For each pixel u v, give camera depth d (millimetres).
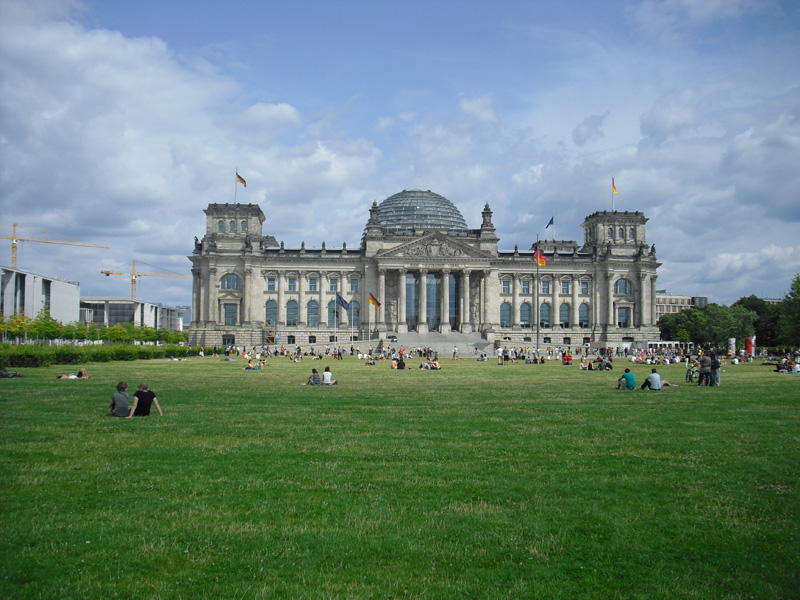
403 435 32219
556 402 46969
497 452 28188
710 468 25297
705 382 61844
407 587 15109
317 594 14703
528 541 17719
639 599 14656
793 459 26875
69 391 52438
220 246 196750
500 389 58656
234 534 18031
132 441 30328
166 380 66562
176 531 18234
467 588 15078
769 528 18766
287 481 23250
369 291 195375
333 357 146500
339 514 19688
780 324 155750
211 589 14914
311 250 197000
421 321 189750
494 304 198375
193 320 193625
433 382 67750
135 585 15078
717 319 188875
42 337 181750
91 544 17312
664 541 17828
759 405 44781
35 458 26578
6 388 54844
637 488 22516
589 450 28656
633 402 46906
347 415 39500
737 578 15703
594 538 18016
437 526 18719
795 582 15492
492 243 199375
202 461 26234
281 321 194500
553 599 14633
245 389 56781
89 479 23344
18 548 17031
